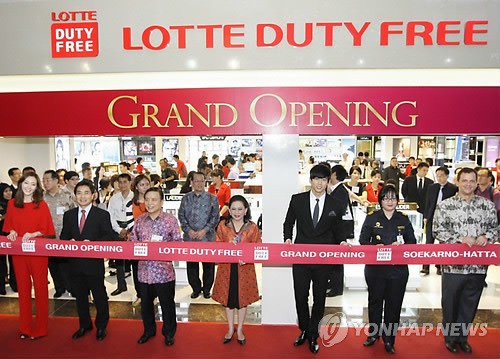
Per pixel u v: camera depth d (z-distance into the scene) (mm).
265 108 4273
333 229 3846
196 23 4238
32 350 3918
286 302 4480
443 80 4426
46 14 4355
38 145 7520
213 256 3807
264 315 4504
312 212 3844
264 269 4457
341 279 5320
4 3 4379
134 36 4293
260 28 4191
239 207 3855
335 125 4246
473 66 4121
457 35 4102
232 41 4227
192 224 4953
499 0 4059
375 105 4207
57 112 4418
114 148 12125
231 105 4293
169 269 3928
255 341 4121
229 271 3922
